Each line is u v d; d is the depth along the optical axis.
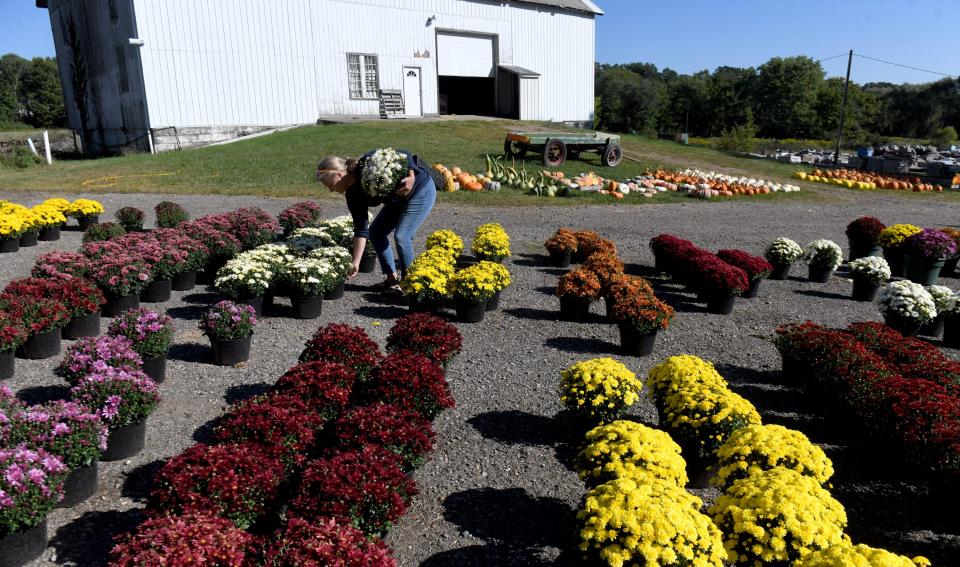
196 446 3.34
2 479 3.09
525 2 31.72
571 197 17.09
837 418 4.93
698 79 98.06
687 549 2.67
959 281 10.73
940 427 3.87
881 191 24.28
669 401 4.23
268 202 13.79
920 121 81.25
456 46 30.58
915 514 4.02
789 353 5.52
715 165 26.28
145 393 4.17
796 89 83.38
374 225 7.48
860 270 8.87
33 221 9.58
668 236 9.80
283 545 2.66
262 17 24.25
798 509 2.89
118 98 25.58
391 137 23.02
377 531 3.16
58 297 5.95
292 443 3.61
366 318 7.13
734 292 7.81
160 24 22.06
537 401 5.28
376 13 27.42
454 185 16.48
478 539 3.58
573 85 34.47
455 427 4.80
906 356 5.38
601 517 2.79
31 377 5.27
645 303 6.32
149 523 2.74
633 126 75.25
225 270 6.81
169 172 16.91
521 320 7.37
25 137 39.41
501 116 32.81
